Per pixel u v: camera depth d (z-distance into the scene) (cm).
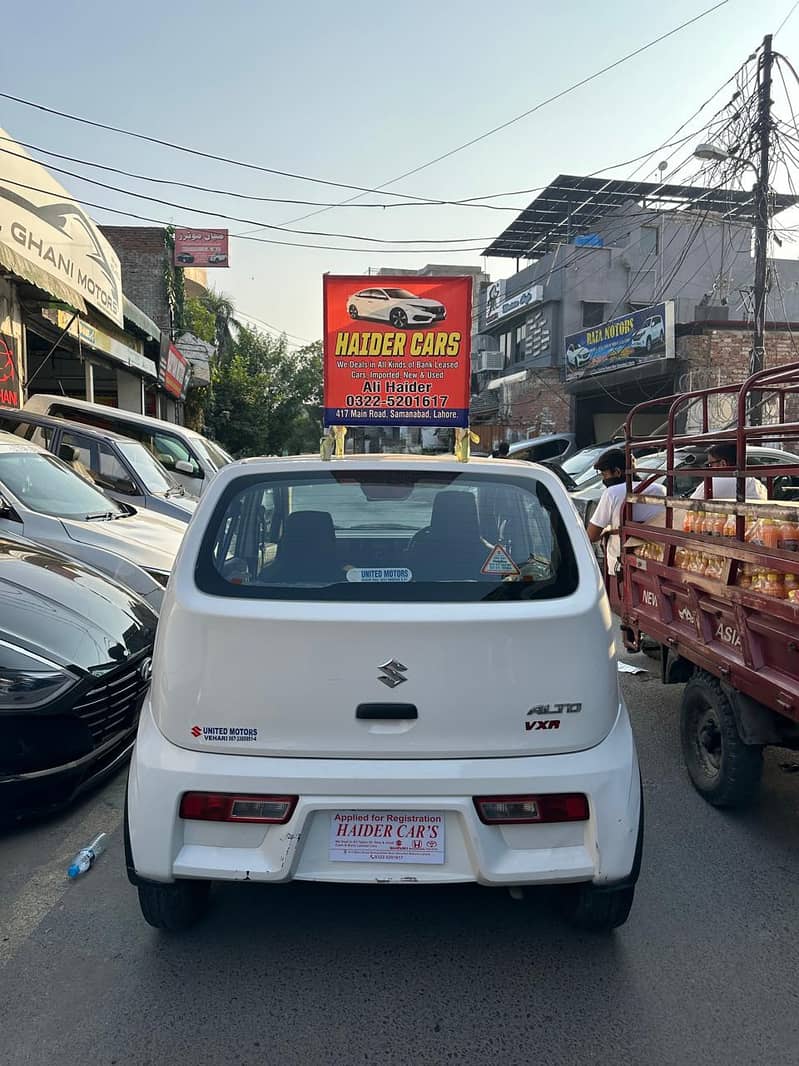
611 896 261
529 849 240
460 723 237
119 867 327
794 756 455
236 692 236
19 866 327
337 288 333
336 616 234
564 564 258
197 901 275
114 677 383
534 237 3316
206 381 2775
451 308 334
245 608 238
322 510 271
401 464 285
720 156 1455
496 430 3127
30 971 260
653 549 476
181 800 238
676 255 2755
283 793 233
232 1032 234
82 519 647
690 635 403
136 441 1031
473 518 271
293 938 280
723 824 370
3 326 1060
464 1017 241
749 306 2236
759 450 934
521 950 275
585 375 2238
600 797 239
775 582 309
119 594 463
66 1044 229
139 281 2462
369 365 334
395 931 286
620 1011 245
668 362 1875
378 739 236
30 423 918
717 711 368
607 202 2923
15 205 920
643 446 510
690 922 293
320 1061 223
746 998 251
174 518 858
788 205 1570
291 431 4247
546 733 240
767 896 310
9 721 339
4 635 362
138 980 257
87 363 1457
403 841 236
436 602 243
